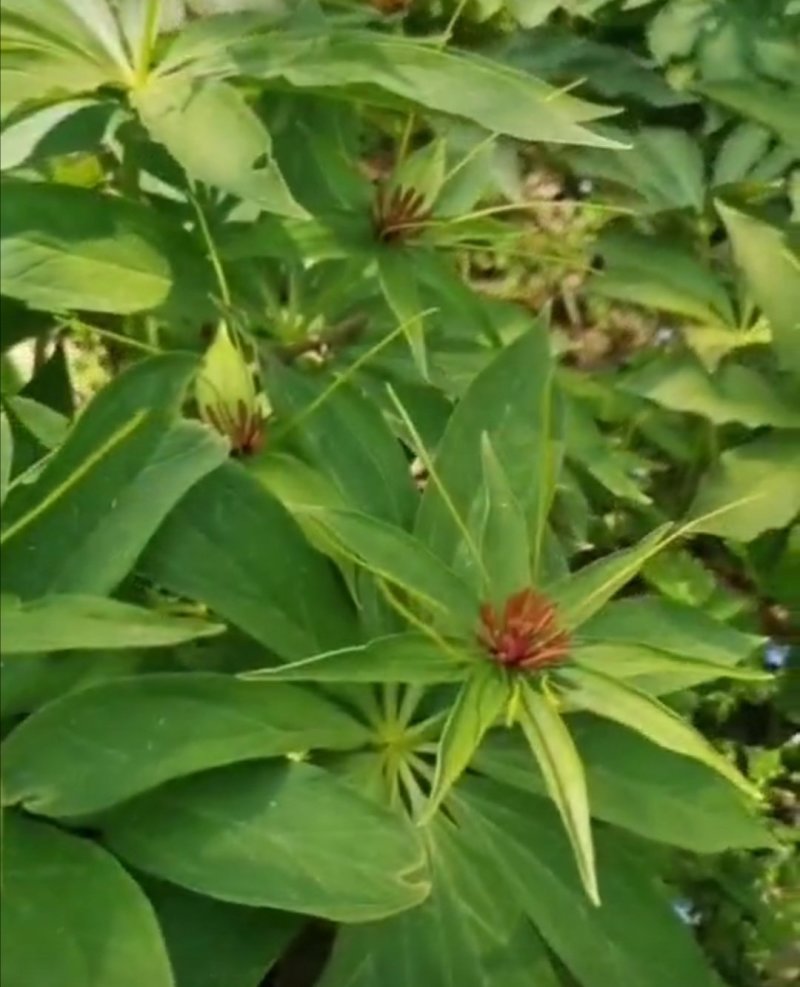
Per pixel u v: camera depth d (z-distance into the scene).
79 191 0.83
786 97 1.14
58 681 0.79
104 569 0.78
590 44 1.22
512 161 1.16
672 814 0.82
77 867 0.77
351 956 0.82
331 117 0.91
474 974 0.81
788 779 1.06
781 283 1.04
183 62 0.84
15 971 0.75
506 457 0.85
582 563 1.06
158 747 0.77
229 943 0.81
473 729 0.78
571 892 0.83
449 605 0.80
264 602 0.81
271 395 0.86
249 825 0.78
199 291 0.86
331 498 0.84
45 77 0.81
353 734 0.82
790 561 1.05
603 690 0.79
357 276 0.90
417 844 0.78
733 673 0.80
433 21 1.19
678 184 1.17
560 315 1.17
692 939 0.82
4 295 0.83
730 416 1.04
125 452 0.79
